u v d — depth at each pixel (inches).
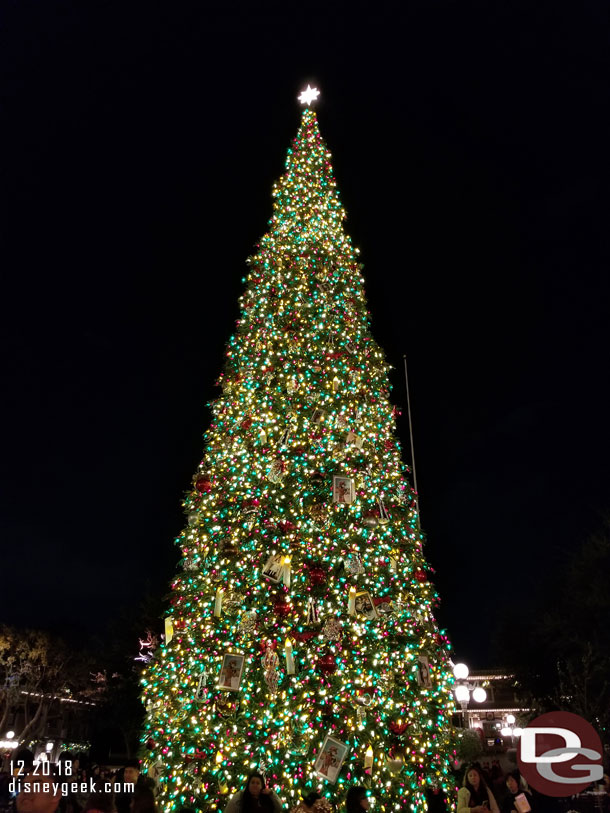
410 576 423.2
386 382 514.6
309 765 340.2
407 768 355.6
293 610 371.2
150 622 1326.3
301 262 533.3
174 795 341.4
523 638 1167.6
